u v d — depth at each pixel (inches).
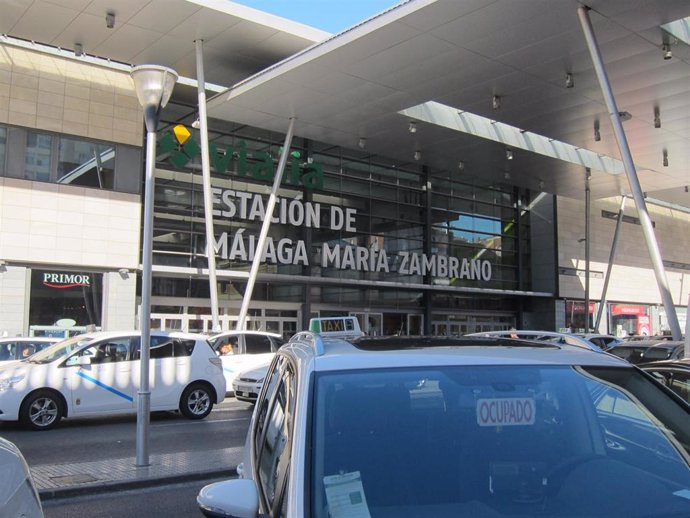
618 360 123.1
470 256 1300.4
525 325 1396.4
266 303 1005.2
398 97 788.6
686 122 854.5
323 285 1072.8
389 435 97.7
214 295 783.1
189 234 925.2
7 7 668.1
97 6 668.1
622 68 686.5
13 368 457.1
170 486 306.2
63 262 808.3
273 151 1029.2
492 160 1097.4
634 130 892.6
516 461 98.8
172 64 828.0
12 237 779.4
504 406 105.4
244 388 570.6
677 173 1143.6
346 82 739.4
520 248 1398.9
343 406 100.3
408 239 1194.0
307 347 120.8
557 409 107.4
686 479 100.6
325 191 1087.6
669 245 1769.2
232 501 91.5
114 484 295.9
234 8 692.1
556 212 1402.6
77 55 778.8
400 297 1175.0
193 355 518.9
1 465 117.3
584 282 1451.8
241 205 973.2
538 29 604.1
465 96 780.0
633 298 1604.3
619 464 101.8
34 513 118.7
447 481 94.0
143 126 885.8
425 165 1198.3
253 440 146.3
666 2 546.3
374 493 90.4
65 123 823.1
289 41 753.6
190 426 479.2
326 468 91.7
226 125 979.3
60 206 812.6
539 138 1048.2
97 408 465.7
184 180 928.3
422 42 633.6
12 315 773.9
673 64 674.8
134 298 858.8
